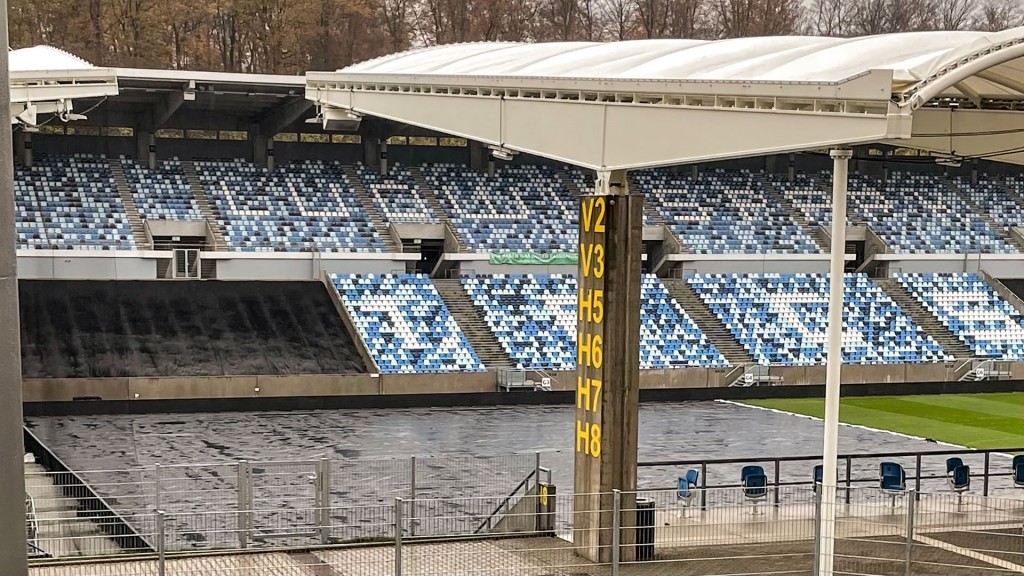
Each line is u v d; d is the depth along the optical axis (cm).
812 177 7081
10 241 1075
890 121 1686
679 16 9431
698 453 3722
